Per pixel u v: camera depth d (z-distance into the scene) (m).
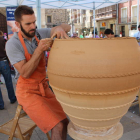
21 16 1.38
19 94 1.52
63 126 1.39
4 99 3.83
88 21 33.03
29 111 1.45
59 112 1.56
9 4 7.25
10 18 6.81
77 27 35.47
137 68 1.03
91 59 0.97
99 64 0.96
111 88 0.98
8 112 3.15
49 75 1.20
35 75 1.54
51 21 29.53
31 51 1.53
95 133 1.21
